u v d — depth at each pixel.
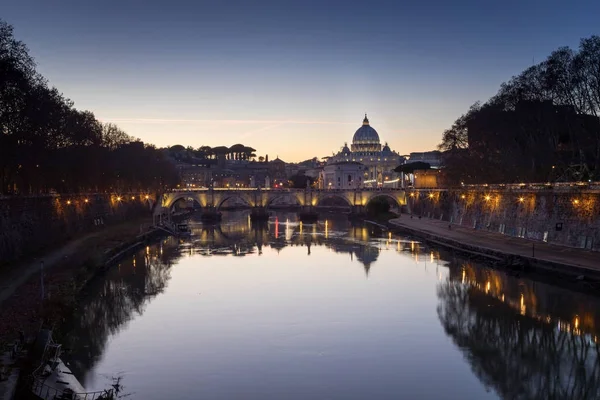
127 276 110.62
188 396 54.59
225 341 69.75
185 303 88.00
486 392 55.84
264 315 80.94
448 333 72.75
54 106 125.75
